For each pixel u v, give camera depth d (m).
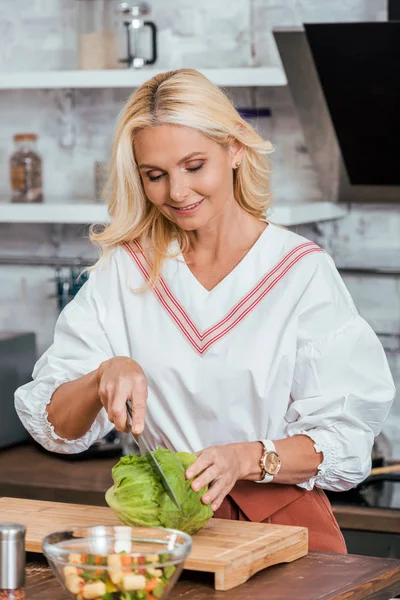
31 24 3.86
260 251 2.19
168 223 2.23
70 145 3.88
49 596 1.67
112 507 1.80
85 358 2.23
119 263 2.28
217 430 2.17
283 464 2.00
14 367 3.65
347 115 3.18
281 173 3.65
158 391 2.19
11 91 3.94
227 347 2.14
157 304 2.21
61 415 2.11
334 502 3.00
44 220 3.53
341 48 2.97
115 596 1.48
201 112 1.97
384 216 3.56
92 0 3.45
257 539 1.82
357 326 2.16
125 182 2.18
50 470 3.34
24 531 1.58
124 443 3.52
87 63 3.47
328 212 3.49
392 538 2.92
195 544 1.79
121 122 2.07
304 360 2.12
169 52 3.68
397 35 2.88
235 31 3.61
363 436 2.10
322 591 1.69
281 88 3.62
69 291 3.81
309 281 2.16
